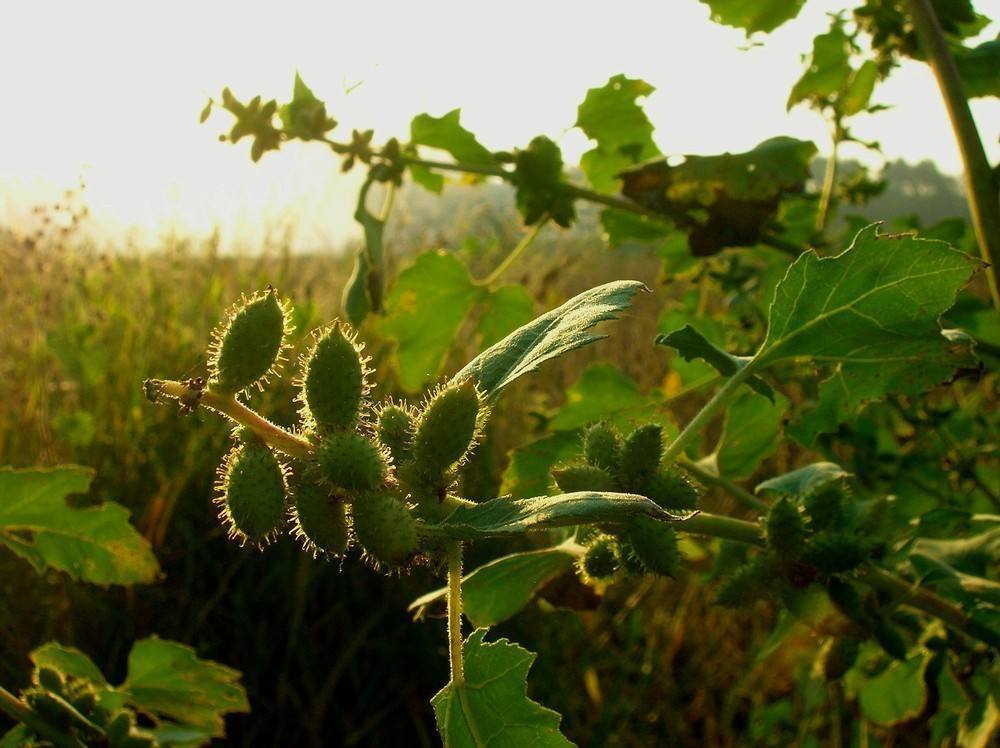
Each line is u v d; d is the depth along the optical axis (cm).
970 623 32
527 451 38
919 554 34
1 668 64
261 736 68
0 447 79
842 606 31
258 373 23
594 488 27
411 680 71
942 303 30
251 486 22
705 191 45
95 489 77
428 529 22
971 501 50
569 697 70
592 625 75
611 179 56
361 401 24
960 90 38
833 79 50
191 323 100
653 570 27
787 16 47
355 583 72
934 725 48
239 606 69
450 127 48
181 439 81
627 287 26
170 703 41
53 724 32
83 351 87
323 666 70
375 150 47
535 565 33
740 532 31
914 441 52
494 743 23
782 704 65
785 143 46
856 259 30
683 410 98
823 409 34
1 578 67
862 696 48
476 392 23
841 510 31
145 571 40
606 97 51
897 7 42
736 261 56
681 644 78
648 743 69
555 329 26
